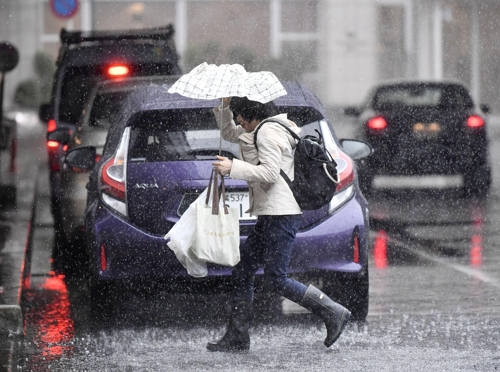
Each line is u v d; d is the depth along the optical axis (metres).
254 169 19.80
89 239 23.08
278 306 25.66
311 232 22.39
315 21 100.94
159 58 44.25
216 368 19.48
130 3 101.00
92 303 23.27
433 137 49.25
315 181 20.12
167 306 25.80
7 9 100.06
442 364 19.59
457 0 101.69
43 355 20.80
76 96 42.16
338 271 22.58
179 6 100.94
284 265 20.58
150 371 19.36
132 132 23.33
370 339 21.88
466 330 22.69
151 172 22.58
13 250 31.75
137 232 22.39
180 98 23.77
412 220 41.84
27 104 96.38
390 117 49.50
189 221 20.36
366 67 101.06
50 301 26.80
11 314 22.52
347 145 26.88
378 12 100.94
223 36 101.19
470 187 49.88
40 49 100.44
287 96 23.89
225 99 20.92
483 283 28.52
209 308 25.52
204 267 20.84
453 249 34.66
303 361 19.95
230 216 20.34
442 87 51.12
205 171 22.47
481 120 49.88
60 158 37.12
